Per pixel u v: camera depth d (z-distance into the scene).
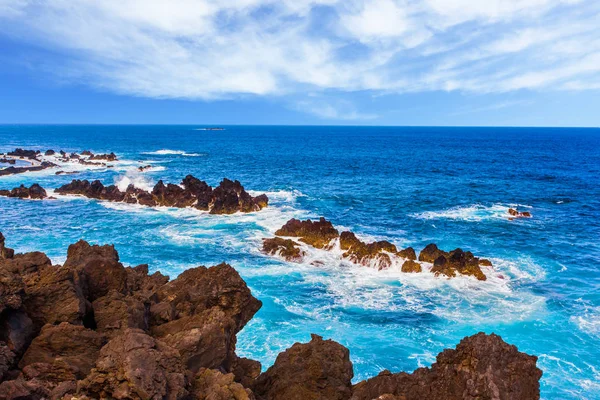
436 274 31.94
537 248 39.09
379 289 29.84
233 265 33.94
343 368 15.06
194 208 53.75
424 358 21.64
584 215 52.41
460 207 57.25
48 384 11.01
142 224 46.22
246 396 10.97
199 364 13.05
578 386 19.48
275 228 44.38
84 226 45.00
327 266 34.06
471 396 11.08
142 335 11.49
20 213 50.50
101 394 9.95
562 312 26.45
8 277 12.47
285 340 22.92
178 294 17.75
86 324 14.31
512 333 24.05
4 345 11.52
